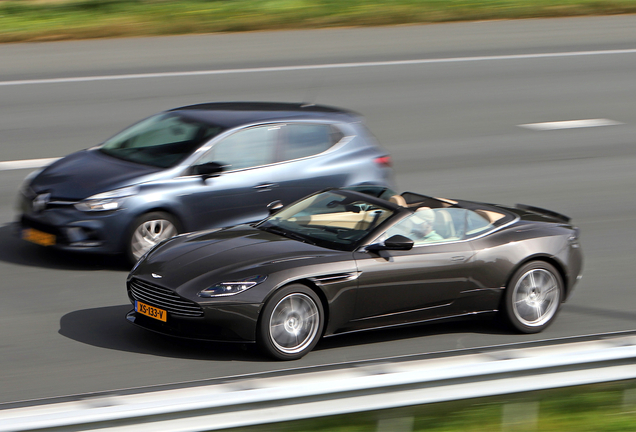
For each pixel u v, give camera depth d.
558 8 59.91
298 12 53.16
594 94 44.00
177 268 15.55
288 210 17.91
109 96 38.09
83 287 19.08
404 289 16.23
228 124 21.75
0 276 19.59
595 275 21.58
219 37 49.56
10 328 16.55
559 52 51.28
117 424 10.30
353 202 17.42
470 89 43.31
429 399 11.63
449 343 16.80
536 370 12.27
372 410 11.43
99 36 47.91
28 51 44.53
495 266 17.06
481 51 50.28
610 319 18.53
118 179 20.22
